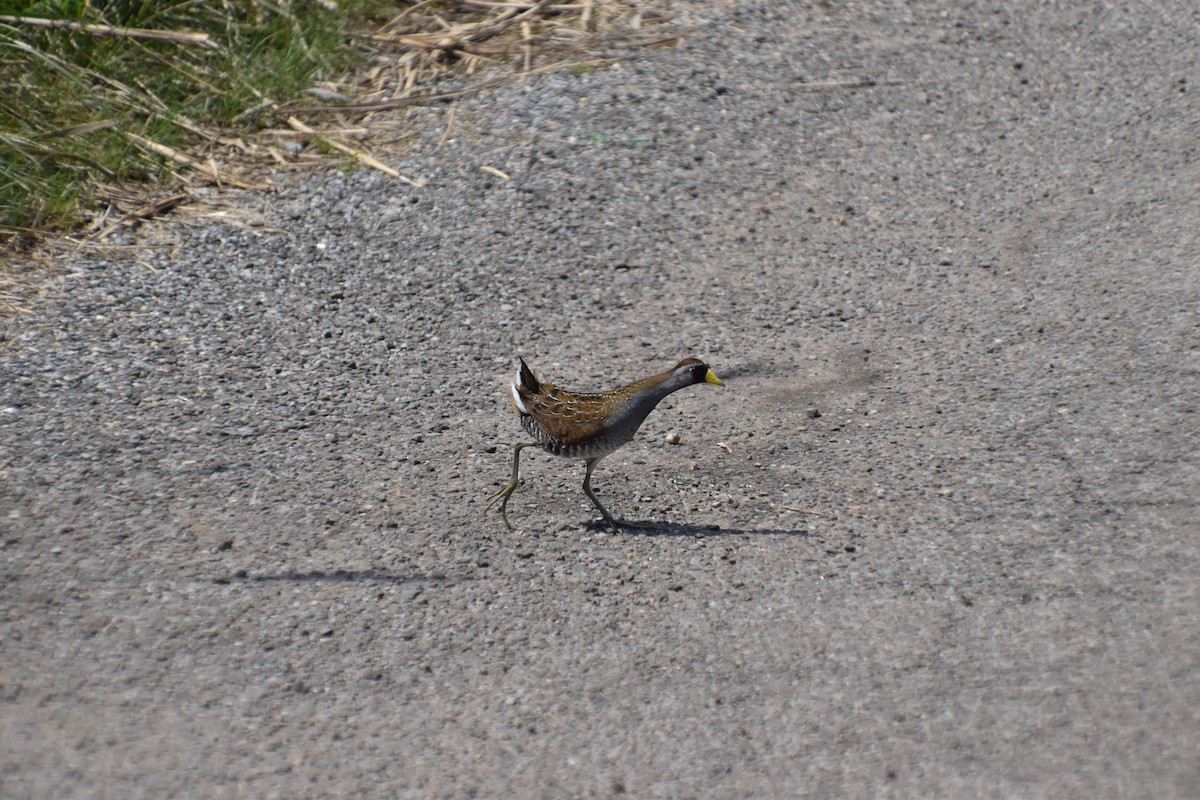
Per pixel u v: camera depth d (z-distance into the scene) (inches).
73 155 708.0
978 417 536.1
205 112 783.7
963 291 641.6
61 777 335.3
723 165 749.3
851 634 402.0
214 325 608.1
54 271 636.7
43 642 393.4
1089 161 750.5
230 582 431.5
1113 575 418.9
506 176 731.4
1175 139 760.3
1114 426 514.3
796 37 883.4
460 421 548.1
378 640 406.0
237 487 489.1
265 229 689.6
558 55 855.7
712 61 847.7
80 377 556.4
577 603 427.8
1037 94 827.4
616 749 355.6
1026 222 697.0
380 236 687.1
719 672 387.5
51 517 460.4
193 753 350.0
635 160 747.4
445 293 644.7
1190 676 361.7
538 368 587.2
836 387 573.0
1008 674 374.3
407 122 791.1
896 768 339.9
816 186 738.2
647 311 634.8
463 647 403.9
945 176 747.4
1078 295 622.2
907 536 458.6
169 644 397.7
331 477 500.4
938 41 885.8
